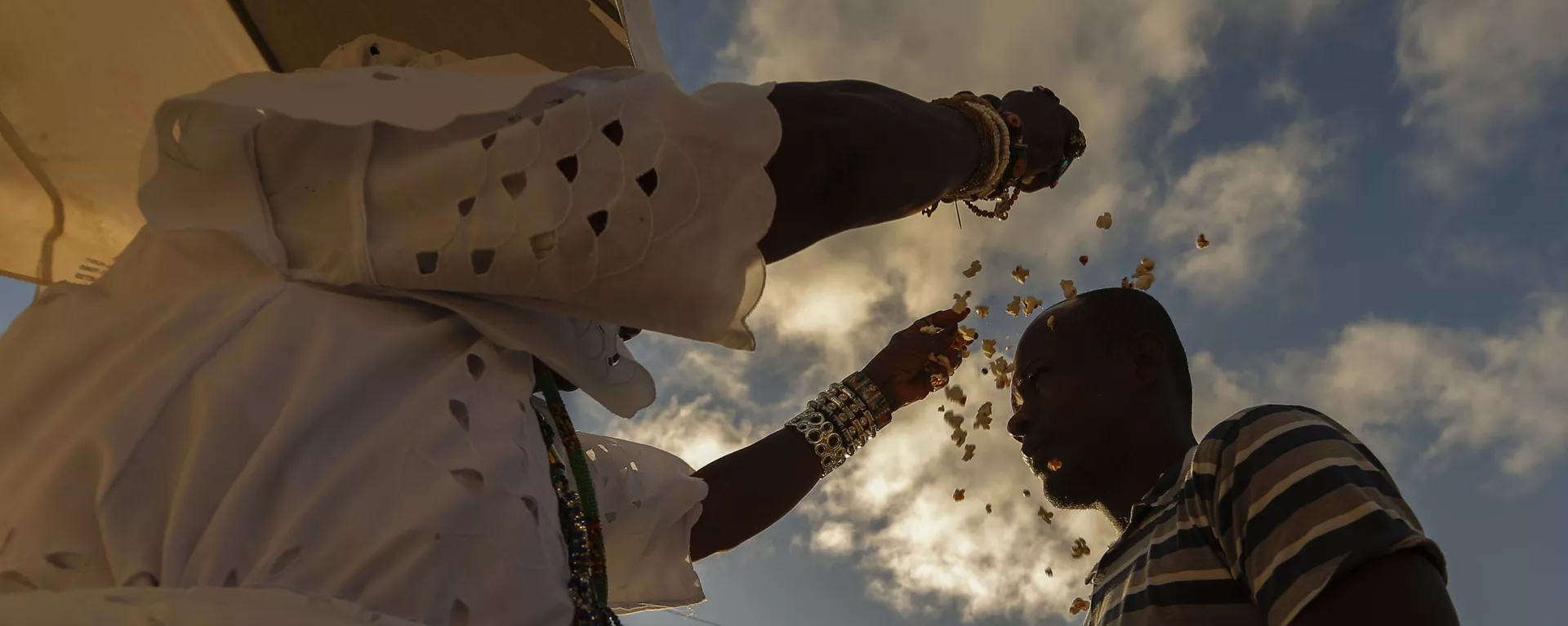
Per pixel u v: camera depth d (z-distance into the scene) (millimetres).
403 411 1041
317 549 923
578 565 1203
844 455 2074
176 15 2459
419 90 1180
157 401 957
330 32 2734
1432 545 1462
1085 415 2209
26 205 2227
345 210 1156
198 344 1009
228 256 1141
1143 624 1741
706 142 1201
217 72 2646
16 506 918
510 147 1145
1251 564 1584
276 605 837
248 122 1151
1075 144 1780
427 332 1140
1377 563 1449
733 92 1253
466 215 1129
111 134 2332
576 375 1316
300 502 938
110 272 1155
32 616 771
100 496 885
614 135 1203
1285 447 1629
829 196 1330
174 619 798
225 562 877
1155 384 2240
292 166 1172
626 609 1659
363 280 1134
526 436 1155
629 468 1645
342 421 1009
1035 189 1778
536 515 1078
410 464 999
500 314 1214
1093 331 2275
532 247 1133
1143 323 2291
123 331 1049
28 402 1017
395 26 2787
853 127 1325
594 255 1146
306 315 1075
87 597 801
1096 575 2027
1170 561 1757
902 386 2135
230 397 969
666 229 1167
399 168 1162
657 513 1645
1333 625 1439
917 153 1408
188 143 1138
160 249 1163
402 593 920
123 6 2338
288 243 1150
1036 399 2299
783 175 1269
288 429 958
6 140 2207
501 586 986
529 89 1177
